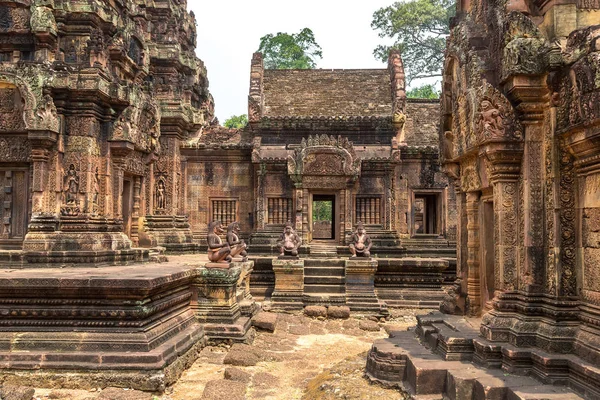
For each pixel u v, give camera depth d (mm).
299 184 20328
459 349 7238
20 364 7918
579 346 6230
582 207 6715
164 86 20781
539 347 6641
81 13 13469
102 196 13766
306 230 20375
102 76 13367
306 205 20531
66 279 8266
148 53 18703
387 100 22625
